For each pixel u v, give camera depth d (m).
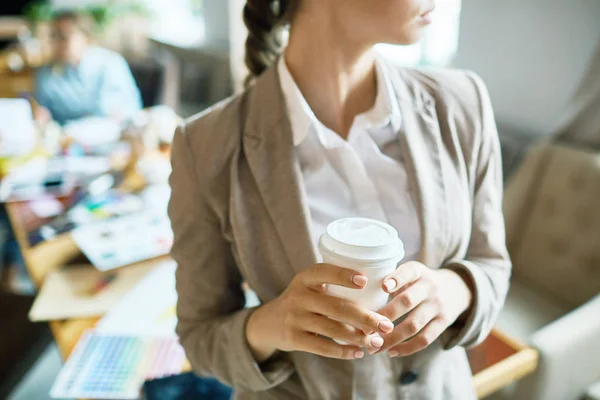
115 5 4.01
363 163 0.64
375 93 0.66
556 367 1.20
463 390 0.70
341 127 0.65
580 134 1.73
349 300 0.48
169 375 0.95
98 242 1.38
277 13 0.71
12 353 1.42
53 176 1.80
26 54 3.22
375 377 0.62
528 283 1.79
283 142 0.61
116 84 2.66
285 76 0.63
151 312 1.17
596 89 1.65
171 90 2.90
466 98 0.67
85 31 2.65
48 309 1.18
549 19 1.83
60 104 2.62
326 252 0.48
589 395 1.31
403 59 2.68
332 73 0.62
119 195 1.66
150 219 1.51
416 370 0.64
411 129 0.63
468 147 0.65
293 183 0.60
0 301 1.62
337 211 0.63
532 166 1.78
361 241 0.47
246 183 0.62
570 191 1.67
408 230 0.63
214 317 0.69
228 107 0.65
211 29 3.89
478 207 0.67
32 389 1.85
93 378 0.99
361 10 0.53
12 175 1.81
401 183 0.63
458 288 0.58
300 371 0.64
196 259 0.66
